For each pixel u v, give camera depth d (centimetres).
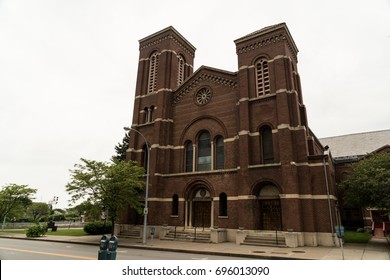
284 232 2125
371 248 1984
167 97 3316
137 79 3662
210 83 3086
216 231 2344
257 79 2766
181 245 2175
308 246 2081
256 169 2427
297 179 2244
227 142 2769
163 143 3134
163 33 3628
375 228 3453
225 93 2945
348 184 2577
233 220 2473
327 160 2272
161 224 2869
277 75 2586
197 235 2511
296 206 2152
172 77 3444
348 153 4375
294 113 2447
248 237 2255
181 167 3012
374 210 3575
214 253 1794
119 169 2559
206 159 2923
